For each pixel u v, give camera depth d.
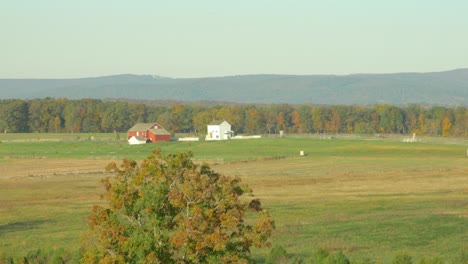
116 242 94.06
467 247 158.00
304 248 158.12
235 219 93.38
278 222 196.00
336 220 198.62
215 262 93.69
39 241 175.12
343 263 115.56
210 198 95.75
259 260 145.75
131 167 98.69
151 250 91.94
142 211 95.94
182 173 97.19
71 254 135.62
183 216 94.12
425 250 156.50
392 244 164.00
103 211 95.12
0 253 147.25
